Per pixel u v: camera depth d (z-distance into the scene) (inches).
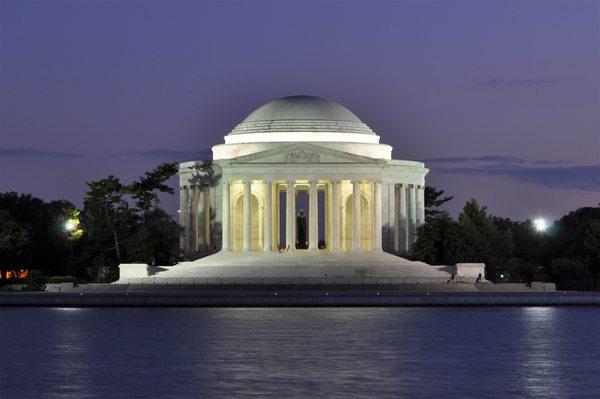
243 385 5689.0
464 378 5925.2
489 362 6515.8
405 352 6924.2
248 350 7007.9
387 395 5423.2
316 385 5684.1
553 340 7549.2
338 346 7190.0
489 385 5703.7
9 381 5841.5
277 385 5684.1
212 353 6860.2
